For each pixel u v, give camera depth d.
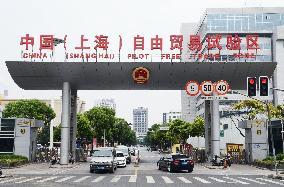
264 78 24.14
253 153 46.22
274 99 97.56
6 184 22.02
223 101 100.50
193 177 28.28
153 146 167.62
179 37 42.78
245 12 105.94
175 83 45.72
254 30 103.56
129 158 49.00
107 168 32.19
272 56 101.38
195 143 97.88
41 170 36.06
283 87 97.12
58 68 42.78
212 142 46.69
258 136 46.38
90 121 95.75
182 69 43.09
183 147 90.62
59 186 20.81
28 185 21.38
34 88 47.84
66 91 44.88
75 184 22.02
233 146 52.66
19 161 41.75
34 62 42.12
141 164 47.66
